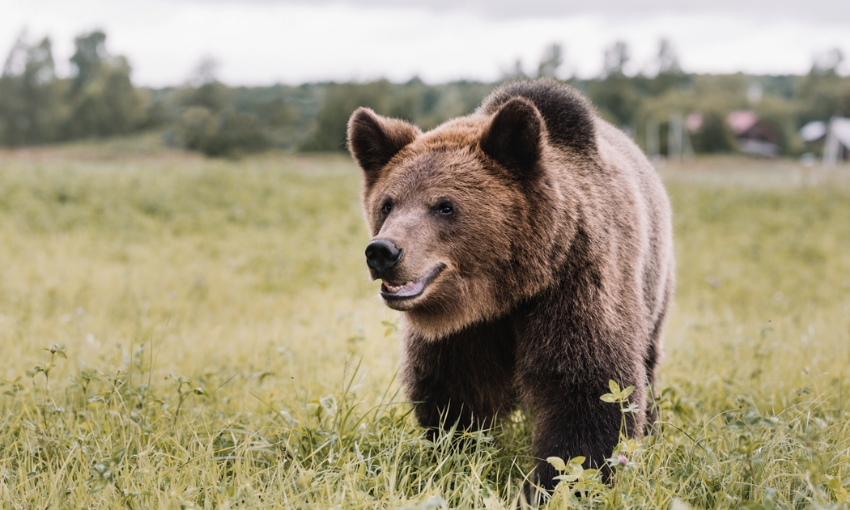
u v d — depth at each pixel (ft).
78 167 117.60
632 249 20.56
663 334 26.81
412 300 17.52
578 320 18.45
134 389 21.90
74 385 22.18
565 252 18.54
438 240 17.89
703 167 217.97
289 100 500.74
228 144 246.88
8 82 489.26
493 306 18.69
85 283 44.96
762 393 25.99
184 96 454.81
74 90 637.71
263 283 49.19
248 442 18.44
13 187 81.87
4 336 31.27
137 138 450.30
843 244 77.66
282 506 15.25
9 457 18.44
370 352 30.86
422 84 588.09
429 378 20.31
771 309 47.47
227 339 33.50
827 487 16.17
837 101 529.86
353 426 20.30
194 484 16.72
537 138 18.13
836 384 26.61
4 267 49.01
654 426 21.27
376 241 16.90
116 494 15.85
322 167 175.94
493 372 20.40
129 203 79.15
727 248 72.95
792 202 103.50
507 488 17.99
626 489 16.33
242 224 76.48
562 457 17.99
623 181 21.83
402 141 20.34
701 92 544.62
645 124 371.35
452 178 18.39
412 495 16.90
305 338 33.40
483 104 23.44
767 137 448.24
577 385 18.28
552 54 439.22
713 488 16.75
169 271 50.75
